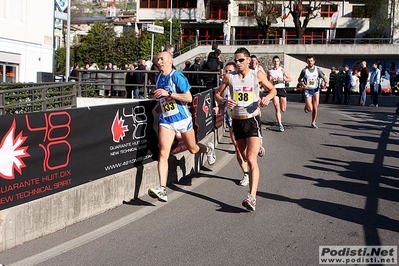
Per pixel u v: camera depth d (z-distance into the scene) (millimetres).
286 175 8812
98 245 5688
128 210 7016
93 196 6715
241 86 7074
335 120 15688
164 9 55938
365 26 54219
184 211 6930
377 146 11367
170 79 7371
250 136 7039
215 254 5344
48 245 5680
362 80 22891
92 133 6758
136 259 5266
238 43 50312
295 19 49812
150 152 8117
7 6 23125
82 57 52781
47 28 25609
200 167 9508
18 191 5672
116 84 17375
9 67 23422
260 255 5289
